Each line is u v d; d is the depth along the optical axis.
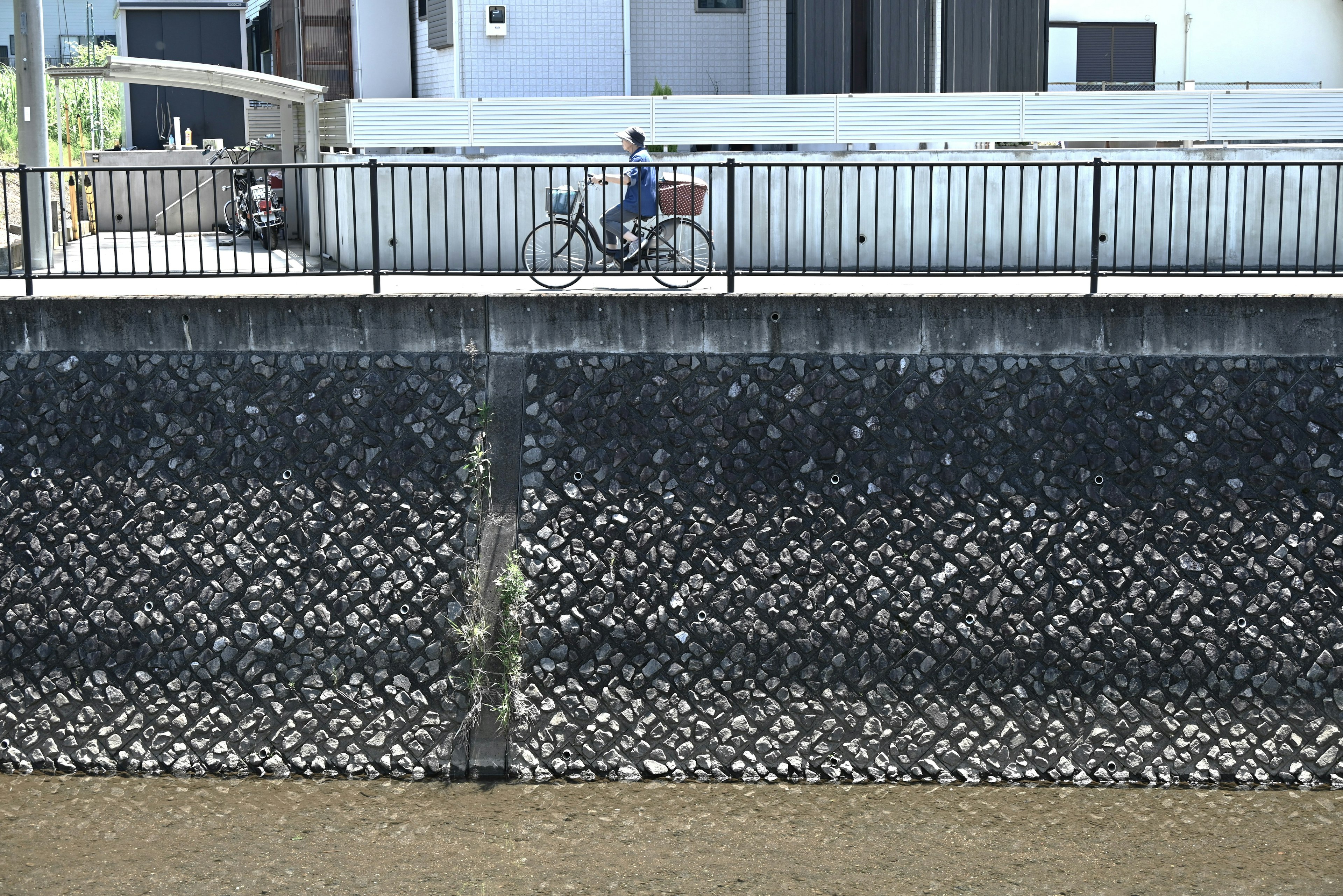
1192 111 14.73
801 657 9.42
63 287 11.48
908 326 9.77
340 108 14.55
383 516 9.75
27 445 9.93
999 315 9.73
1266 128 14.78
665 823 8.65
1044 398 9.71
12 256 12.99
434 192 14.22
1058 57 19.44
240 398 9.92
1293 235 14.29
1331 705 9.25
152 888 7.82
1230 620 9.38
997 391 9.73
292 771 9.34
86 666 9.58
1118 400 9.69
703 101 14.52
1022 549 9.53
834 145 14.66
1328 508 9.52
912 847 8.32
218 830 8.55
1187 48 19.67
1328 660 9.30
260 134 20.81
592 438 9.83
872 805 8.89
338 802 8.96
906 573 9.52
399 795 9.05
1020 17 17.22
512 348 9.95
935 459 9.68
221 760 9.38
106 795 9.04
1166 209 14.34
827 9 17.06
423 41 17.98
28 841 8.39
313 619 9.59
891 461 9.69
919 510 9.62
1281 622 9.37
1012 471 9.65
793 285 11.92
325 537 9.72
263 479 9.83
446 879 7.95
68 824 8.62
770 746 9.30
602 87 16.95
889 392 9.77
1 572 9.74
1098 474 9.62
